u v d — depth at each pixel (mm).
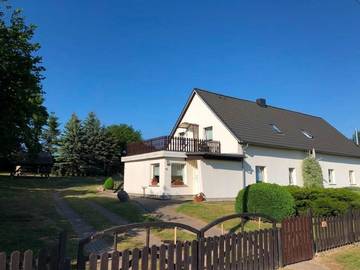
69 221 14789
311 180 30297
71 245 10336
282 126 33312
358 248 11609
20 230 12242
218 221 7707
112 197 24453
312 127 37500
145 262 6176
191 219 16094
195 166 26188
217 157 25375
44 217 15469
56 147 54094
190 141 26453
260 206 14930
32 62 14797
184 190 25406
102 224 14273
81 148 52750
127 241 11234
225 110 29969
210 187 24875
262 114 33500
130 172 29156
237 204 16172
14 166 48188
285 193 14594
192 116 30906
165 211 18141
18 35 14477
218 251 7441
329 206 14320
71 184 38750
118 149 56281
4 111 14195
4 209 17344
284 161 29906
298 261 9664
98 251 9922
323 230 11070
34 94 15617
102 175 54156
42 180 42062
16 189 29766
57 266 5270
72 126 52938
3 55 13836
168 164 24953
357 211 12719
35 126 26078
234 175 26266
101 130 55438
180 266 6652
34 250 9703
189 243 6891
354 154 37188
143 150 27469
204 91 31266
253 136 28219
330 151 33969
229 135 27500
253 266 8242
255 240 8438
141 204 20516
